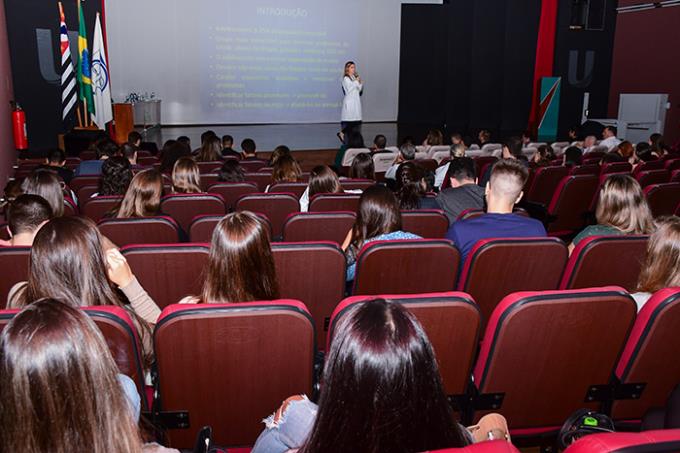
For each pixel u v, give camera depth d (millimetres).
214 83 14414
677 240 1869
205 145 6871
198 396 1662
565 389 1855
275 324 1559
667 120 13266
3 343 816
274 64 14898
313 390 1815
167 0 13648
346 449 829
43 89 10062
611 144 9328
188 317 1506
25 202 2428
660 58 13266
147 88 13820
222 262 1759
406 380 809
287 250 2344
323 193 3805
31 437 812
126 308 1743
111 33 13281
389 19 16094
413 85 16641
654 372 1818
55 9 9977
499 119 15398
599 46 14133
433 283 2502
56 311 852
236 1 14242
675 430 755
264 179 5543
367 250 2371
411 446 831
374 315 846
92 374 848
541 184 5535
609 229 2771
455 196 3738
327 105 15688
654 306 1701
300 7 14906
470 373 1871
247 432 1765
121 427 887
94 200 3803
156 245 2287
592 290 1703
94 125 10188
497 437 1320
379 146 8227
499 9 14891
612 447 719
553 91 13617
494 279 2467
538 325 1693
